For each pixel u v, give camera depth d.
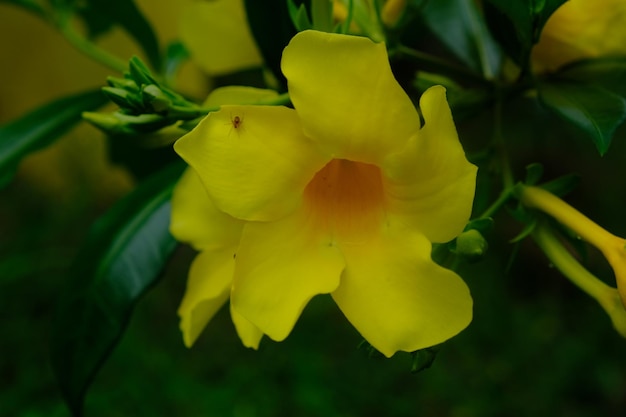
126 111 0.26
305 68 0.23
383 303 0.24
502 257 1.18
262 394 0.86
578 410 0.99
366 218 0.26
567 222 0.26
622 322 0.26
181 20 0.35
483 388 0.97
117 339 0.31
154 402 0.82
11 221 1.24
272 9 0.29
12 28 1.36
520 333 1.06
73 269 0.32
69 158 1.29
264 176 0.24
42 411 0.78
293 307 0.24
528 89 0.30
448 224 0.24
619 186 1.25
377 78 0.23
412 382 0.95
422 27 0.37
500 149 0.30
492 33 0.29
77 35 0.41
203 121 0.23
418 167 0.23
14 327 0.92
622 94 0.28
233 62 0.36
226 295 0.27
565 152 1.27
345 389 0.92
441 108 0.23
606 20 0.28
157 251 0.32
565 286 1.19
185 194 0.27
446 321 0.24
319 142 0.23
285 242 0.25
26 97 1.41
